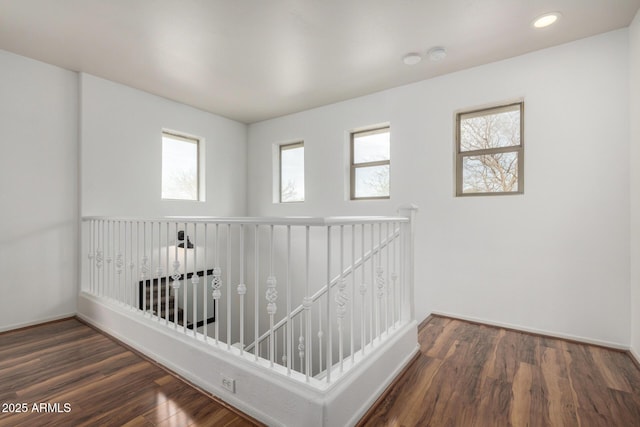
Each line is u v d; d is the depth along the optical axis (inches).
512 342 100.0
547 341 101.0
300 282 165.3
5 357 88.9
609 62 97.1
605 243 97.8
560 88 104.2
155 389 72.8
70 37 100.3
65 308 123.0
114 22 92.1
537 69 107.7
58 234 121.6
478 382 75.9
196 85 136.2
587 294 100.2
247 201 189.9
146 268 95.1
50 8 85.6
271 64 116.7
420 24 92.7
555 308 105.0
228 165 180.1
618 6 84.6
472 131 124.6
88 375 78.9
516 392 71.6
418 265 130.5
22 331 109.3
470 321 119.3
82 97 124.3
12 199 111.7
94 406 66.5
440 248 126.1
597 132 98.7
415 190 131.9
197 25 93.4
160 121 148.6
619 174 95.8
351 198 155.5
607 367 83.5
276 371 61.6
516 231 111.7
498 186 119.0
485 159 121.6
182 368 78.5
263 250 179.3
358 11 86.7
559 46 104.3
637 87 87.7
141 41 102.3
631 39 91.7
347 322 144.9
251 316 182.9
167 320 87.0
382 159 147.7
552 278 105.5
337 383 58.3
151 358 87.5
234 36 99.0
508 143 117.6
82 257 124.3
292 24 92.7
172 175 158.7
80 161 124.5
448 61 114.7
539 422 61.6
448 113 124.6
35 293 116.3
